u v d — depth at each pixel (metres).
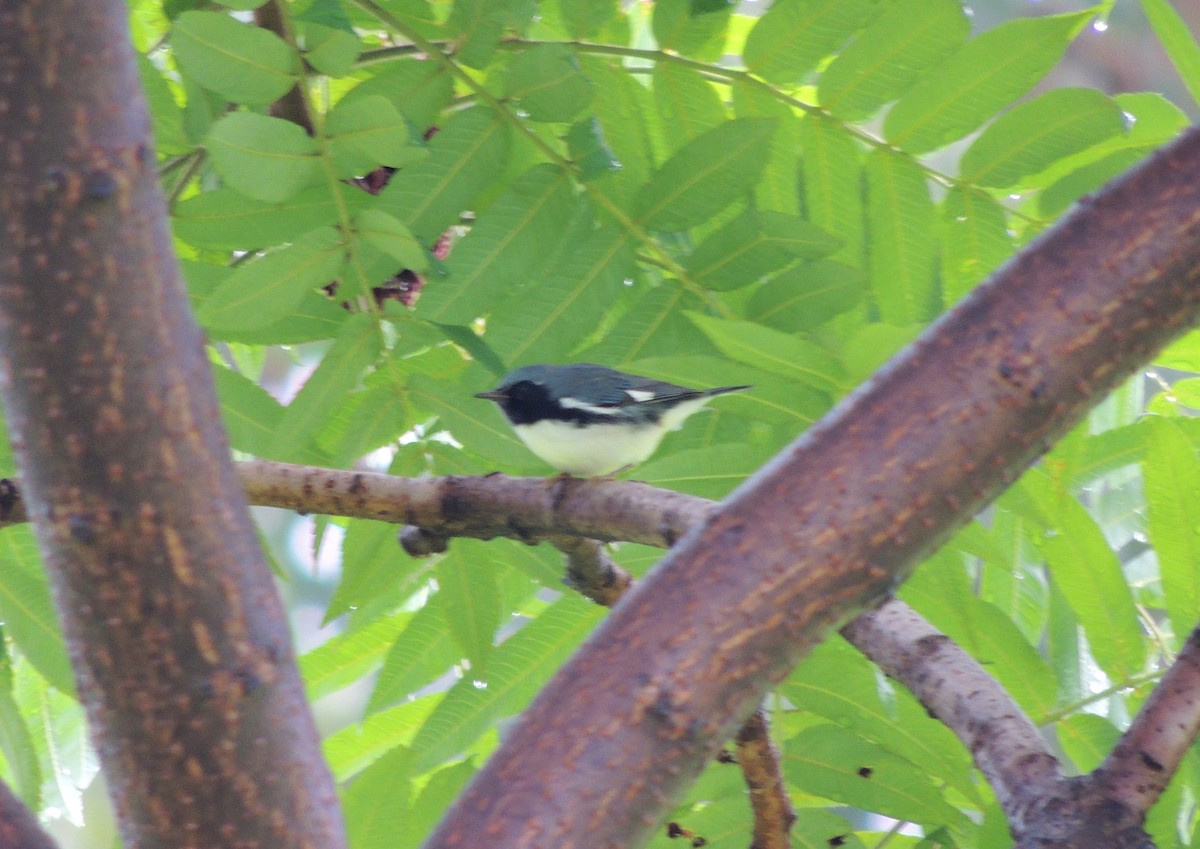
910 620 6.87
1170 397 10.38
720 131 8.95
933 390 4.70
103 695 4.55
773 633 4.44
